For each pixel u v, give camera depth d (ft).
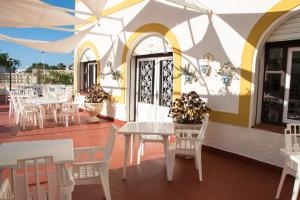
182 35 20.11
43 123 27.81
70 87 41.24
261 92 16.22
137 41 25.66
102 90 29.60
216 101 17.81
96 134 23.18
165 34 21.66
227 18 16.88
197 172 14.52
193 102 17.31
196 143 13.30
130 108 27.43
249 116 15.89
